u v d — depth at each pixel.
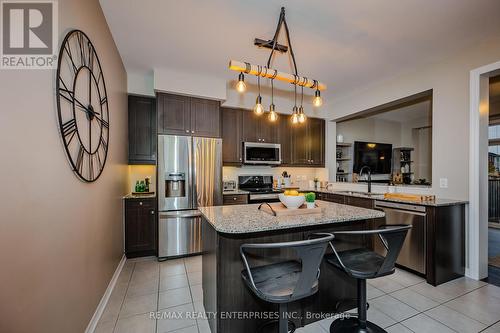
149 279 2.50
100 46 1.93
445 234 2.37
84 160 1.55
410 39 2.38
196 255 3.26
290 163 4.43
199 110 3.42
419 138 6.01
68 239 1.32
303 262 1.08
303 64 2.95
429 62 2.87
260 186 4.46
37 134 1.05
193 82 3.30
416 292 2.18
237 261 1.49
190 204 3.26
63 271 1.26
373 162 5.46
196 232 3.25
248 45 2.52
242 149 4.02
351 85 3.64
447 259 2.38
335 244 1.82
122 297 2.13
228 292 1.47
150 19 2.09
